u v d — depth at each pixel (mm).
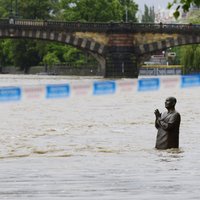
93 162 52000
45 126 87750
